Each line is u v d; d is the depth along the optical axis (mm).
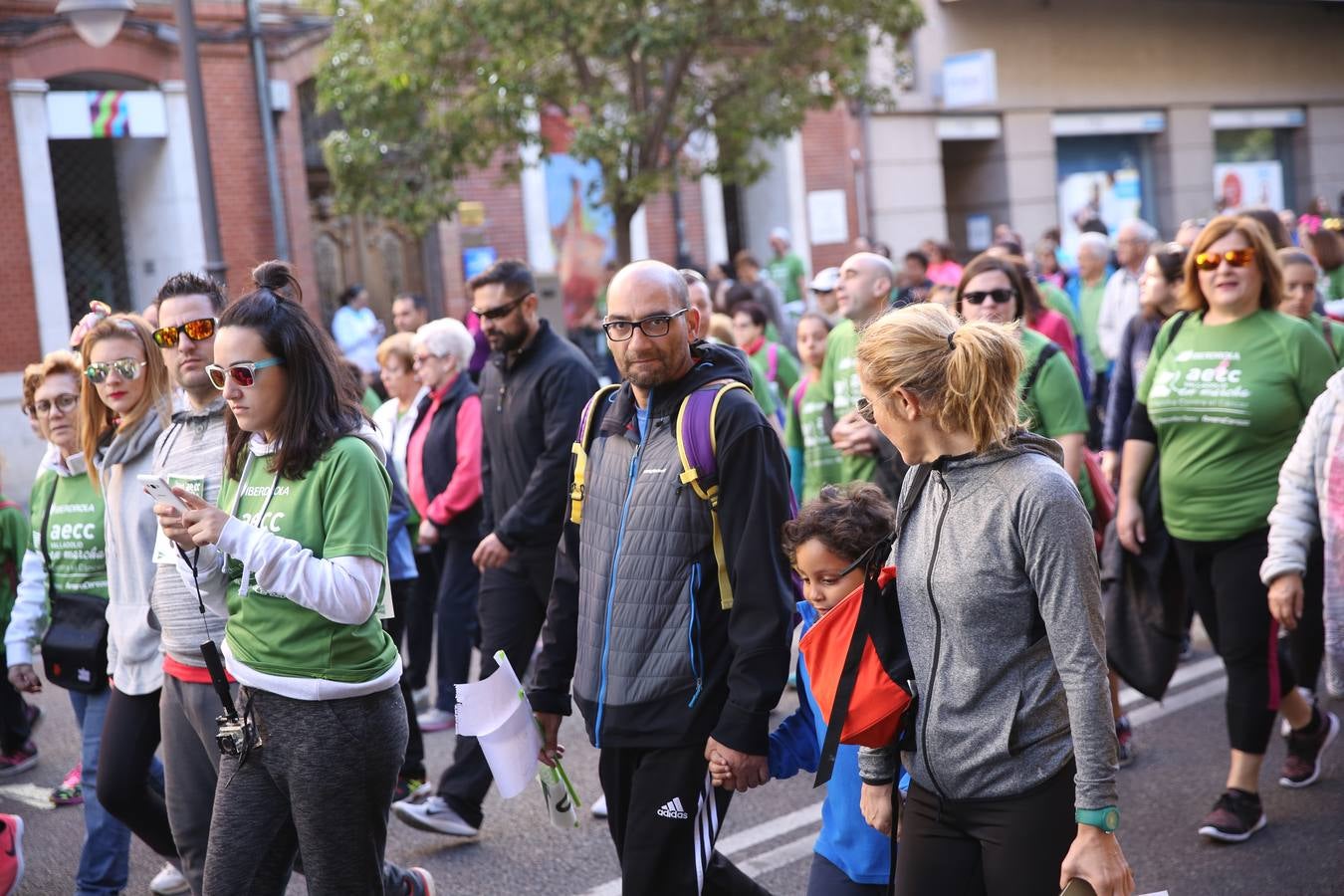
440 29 11617
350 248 16125
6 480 13414
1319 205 18375
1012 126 22531
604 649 3443
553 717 3740
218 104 14656
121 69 13906
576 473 3648
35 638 4766
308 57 15297
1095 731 2576
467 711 3500
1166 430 4910
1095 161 24250
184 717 3615
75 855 5168
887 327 2756
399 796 5516
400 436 6891
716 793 3451
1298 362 4676
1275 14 26438
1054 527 2598
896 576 2846
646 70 12539
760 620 3256
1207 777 5398
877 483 5305
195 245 14523
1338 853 4609
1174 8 24703
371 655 3236
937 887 2840
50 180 13578
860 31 13117
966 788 2762
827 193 20031
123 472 4035
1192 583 4957
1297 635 5004
